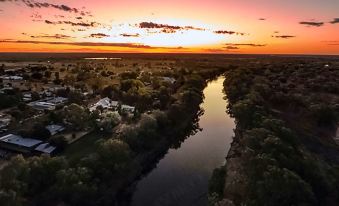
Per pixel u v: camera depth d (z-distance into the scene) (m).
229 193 85.25
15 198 69.50
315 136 133.12
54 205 77.12
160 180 103.19
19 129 126.88
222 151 128.25
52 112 140.50
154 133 124.44
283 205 70.88
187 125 157.88
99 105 167.62
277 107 177.25
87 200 78.69
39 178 82.19
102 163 91.62
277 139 93.94
